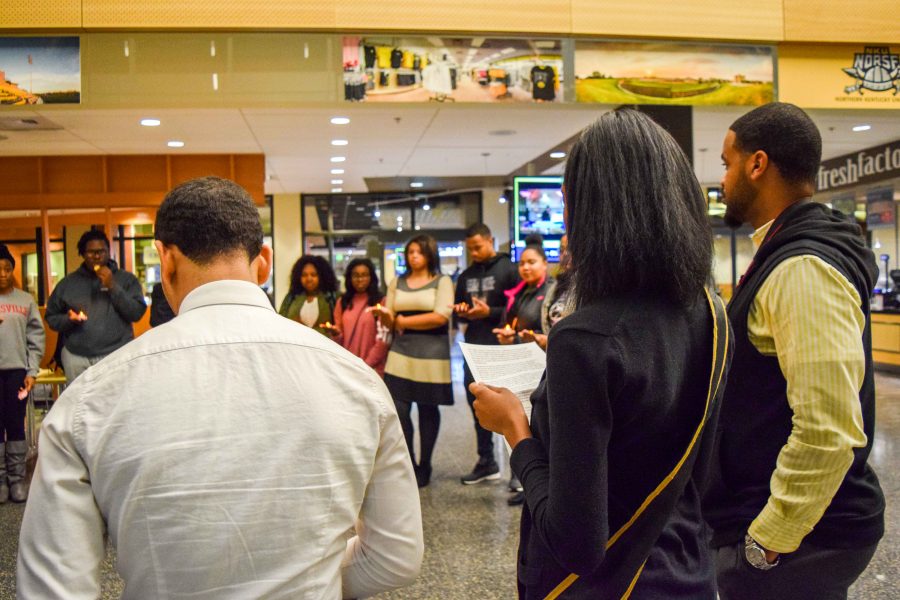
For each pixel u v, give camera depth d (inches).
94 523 37.2
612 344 39.2
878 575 121.0
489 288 185.0
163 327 40.7
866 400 56.4
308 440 39.1
